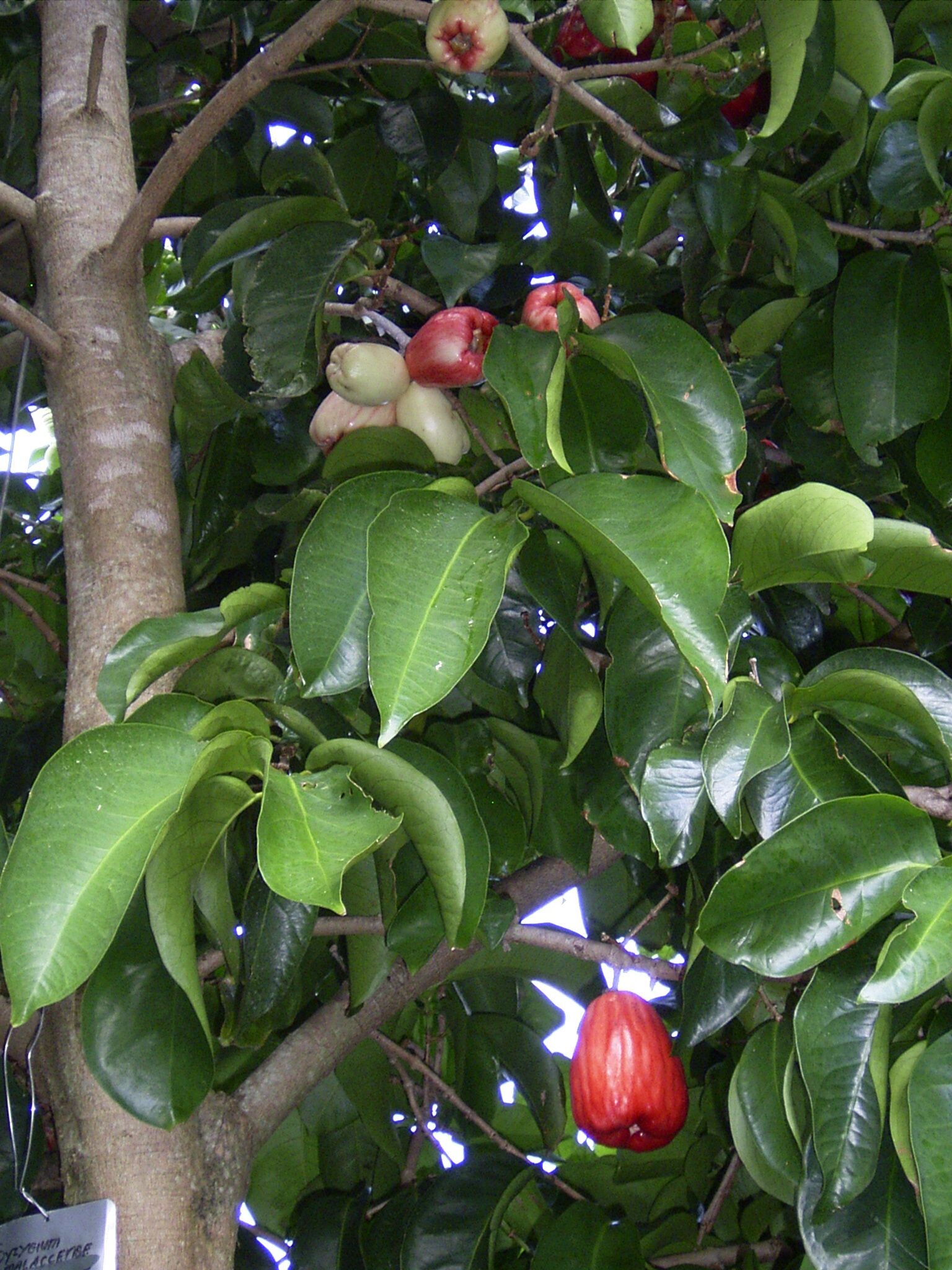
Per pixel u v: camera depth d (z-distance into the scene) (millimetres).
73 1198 1539
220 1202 1621
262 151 2885
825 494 1479
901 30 2088
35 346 2004
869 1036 1507
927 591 1637
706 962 1822
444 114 2492
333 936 2430
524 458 1565
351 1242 2371
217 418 2533
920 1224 1605
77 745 1305
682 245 2354
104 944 1188
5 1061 1619
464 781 1687
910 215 2219
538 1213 2594
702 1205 2660
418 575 1354
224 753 1352
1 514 2184
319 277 2018
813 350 2174
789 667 1829
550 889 2223
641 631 1757
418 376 2113
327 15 1700
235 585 2746
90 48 2344
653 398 1512
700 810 1628
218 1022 2189
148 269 3244
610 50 2191
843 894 1453
